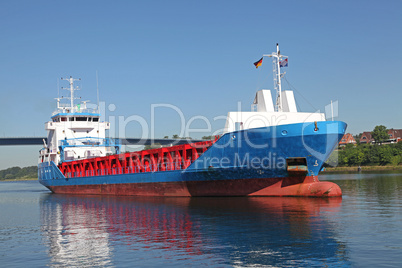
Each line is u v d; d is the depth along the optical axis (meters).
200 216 25.12
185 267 14.38
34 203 43.50
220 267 14.23
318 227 19.97
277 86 37.75
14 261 16.19
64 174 57.56
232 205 29.55
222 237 18.67
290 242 17.16
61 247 18.31
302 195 32.53
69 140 57.84
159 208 30.47
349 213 24.12
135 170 44.19
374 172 95.75
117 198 42.25
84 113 58.72
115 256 16.17
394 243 16.42
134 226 22.91
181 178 37.50
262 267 14.04
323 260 14.48
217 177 35.28
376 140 155.50
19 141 142.12
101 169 49.22
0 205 42.91
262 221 22.22
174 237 19.20
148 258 15.65
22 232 23.11
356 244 16.44
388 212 24.50
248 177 34.16
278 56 37.59
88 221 26.03
